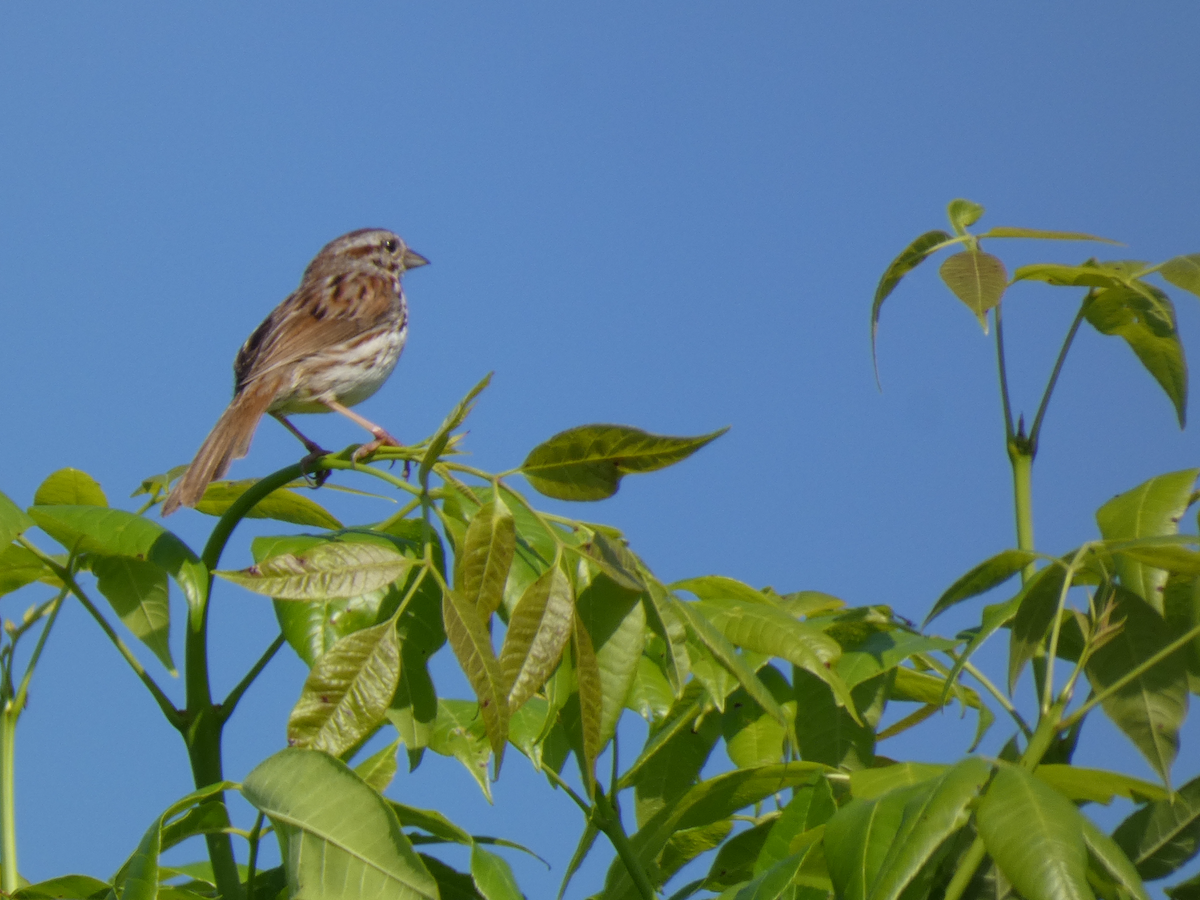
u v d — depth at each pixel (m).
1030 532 6.80
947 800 4.21
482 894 5.32
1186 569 5.37
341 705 5.00
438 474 5.72
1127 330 7.04
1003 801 4.21
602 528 5.76
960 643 6.29
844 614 6.52
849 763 6.10
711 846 6.38
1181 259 6.83
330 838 4.64
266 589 5.05
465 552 5.21
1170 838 5.36
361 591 5.15
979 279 6.43
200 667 6.22
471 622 4.96
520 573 5.78
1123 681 5.12
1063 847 4.02
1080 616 5.63
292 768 4.79
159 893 5.69
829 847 4.44
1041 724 5.20
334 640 5.67
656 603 5.31
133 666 6.25
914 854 4.12
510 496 5.95
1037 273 6.85
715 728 6.32
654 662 6.21
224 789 4.93
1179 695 5.32
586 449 5.42
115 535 6.23
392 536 6.14
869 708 6.17
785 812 5.33
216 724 6.23
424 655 5.71
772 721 6.23
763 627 5.70
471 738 5.91
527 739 5.73
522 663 4.97
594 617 5.40
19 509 5.85
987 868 5.19
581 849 5.52
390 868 4.60
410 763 5.57
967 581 5.82
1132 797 5.05
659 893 6.45
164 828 5.04
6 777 6.29
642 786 6.28
